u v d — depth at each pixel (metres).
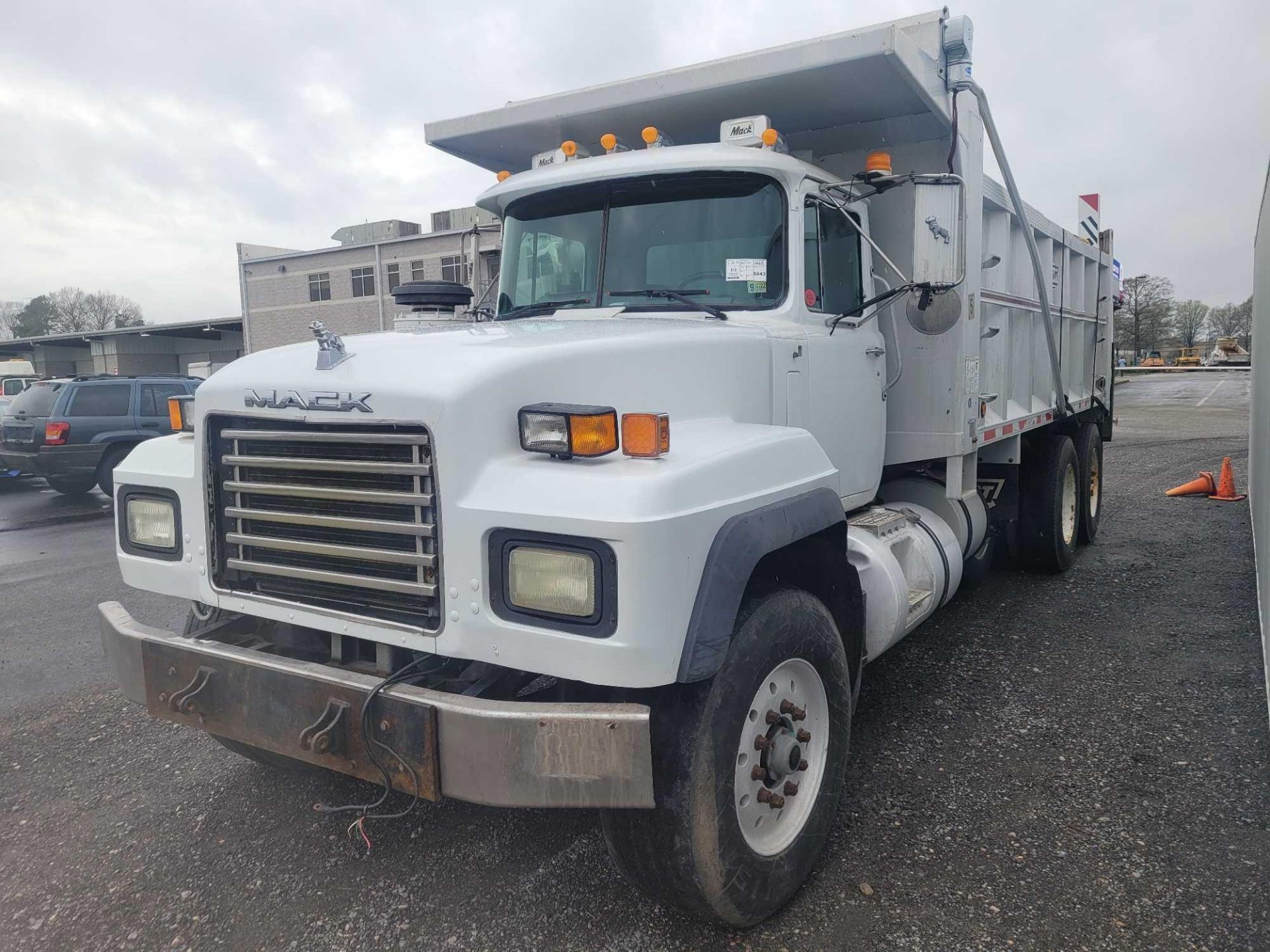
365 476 2.60
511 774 2.28
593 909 2.90
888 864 3.10
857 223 4.30
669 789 2.48
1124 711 4.38
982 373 5.34
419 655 2.76
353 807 2.69
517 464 2.46
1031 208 6.31
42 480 16.19
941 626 5.79
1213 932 2.71
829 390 3.97
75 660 5.56
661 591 2.24
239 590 2.97
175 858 3.25
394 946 2.73
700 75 4.14
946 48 4.40
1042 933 2.72
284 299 50.56
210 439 2.96
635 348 2.92
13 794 3.78
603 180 4.00
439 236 44.88
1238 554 7.69
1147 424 21.89
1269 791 3.55
